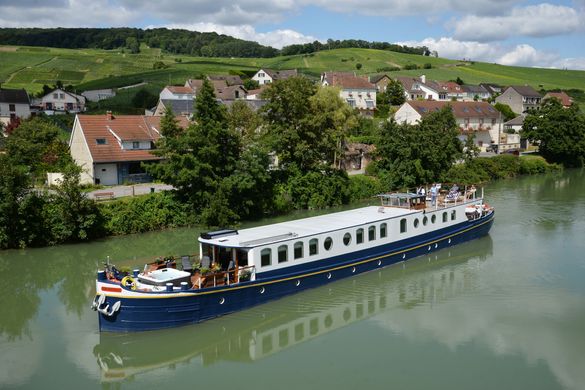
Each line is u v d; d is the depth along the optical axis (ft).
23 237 113.70
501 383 58.85
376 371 61.77
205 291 69.97
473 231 117.08
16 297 86.17
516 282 91.40
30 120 208.33
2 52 543.39
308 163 166.50
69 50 613.93
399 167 183.73
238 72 479.41
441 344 68.54
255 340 70.64
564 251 109.81
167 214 133.08
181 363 64.95
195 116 139.64
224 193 136.26
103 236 123.34
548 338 69.82
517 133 317.01
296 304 81.87
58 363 63.67
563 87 524.93
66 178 118.73
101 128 165.78
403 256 100.89
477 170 218.79
